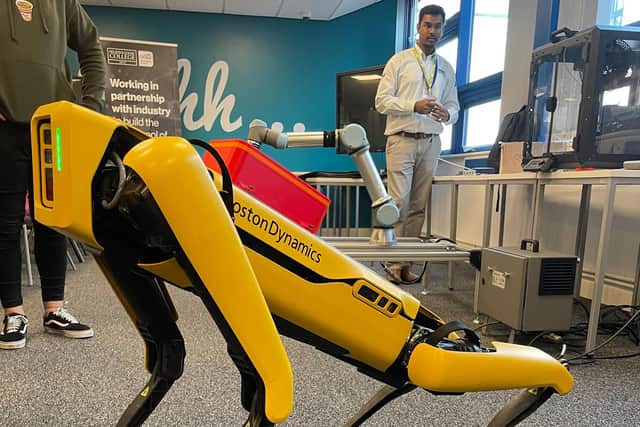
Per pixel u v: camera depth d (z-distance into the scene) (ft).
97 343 4.99
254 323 1.33
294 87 15.21
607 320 6.27
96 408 3.60
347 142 3.74
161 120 13.55
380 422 3.47
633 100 5.41
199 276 1.24
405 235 8.37
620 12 7.45
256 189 2.60
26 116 4.35
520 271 5.02
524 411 2.25
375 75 10.91
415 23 14.79
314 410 3.62
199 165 1.22
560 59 6.09
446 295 7.56
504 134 8.48
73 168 1.18
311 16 14.75
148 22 14.33
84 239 1.30
